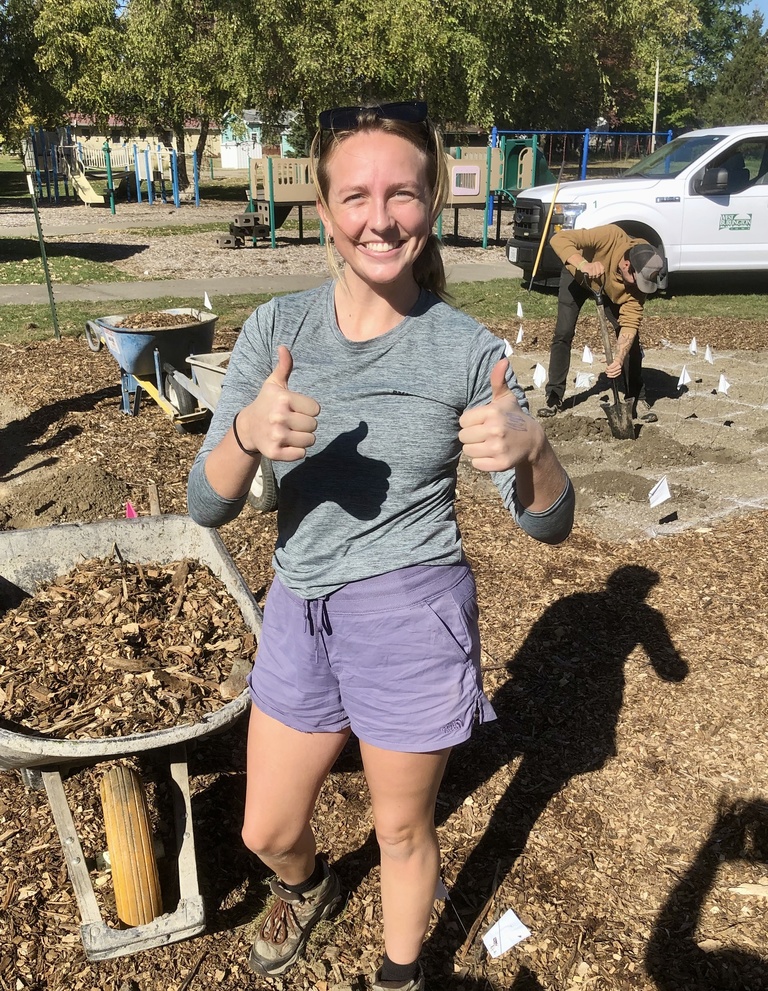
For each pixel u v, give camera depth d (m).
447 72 24.02
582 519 5.09
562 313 6.71
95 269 14.12
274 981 2.34
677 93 58.59
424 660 1.79
